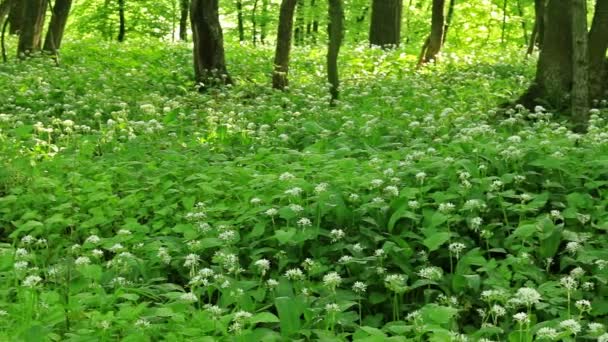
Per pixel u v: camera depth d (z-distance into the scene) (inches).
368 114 426.9
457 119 383.9
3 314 174.9
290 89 576.1
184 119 446.6
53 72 597.0
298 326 171.6
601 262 200.4
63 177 323.6
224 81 598.5
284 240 211.8
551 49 479.2
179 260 228.7
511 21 1123.9
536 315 191.2
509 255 210.7
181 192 282.8
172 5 1315.2
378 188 254.5
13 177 313.4
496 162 274.1
